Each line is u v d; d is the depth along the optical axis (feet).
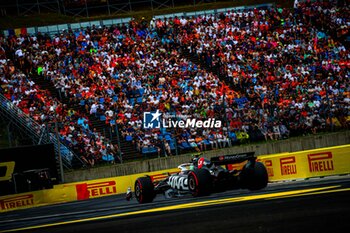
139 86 318.45
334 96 290.15
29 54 327.47
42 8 443.32
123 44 349.41
